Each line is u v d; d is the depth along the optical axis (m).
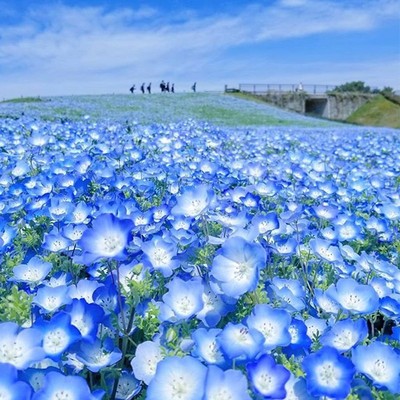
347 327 0.27
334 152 1.73
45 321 0.25
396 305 0.32
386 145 2.07
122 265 0.33
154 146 1.24
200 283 0.28
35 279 0.33
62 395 0.21
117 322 0.28
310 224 0.56
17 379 0.21
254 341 0.23
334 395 0.22
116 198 0.53
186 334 0.27
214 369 0.20
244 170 0.90
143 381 0.27
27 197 0.58
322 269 0.42
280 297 0.32
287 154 1.55
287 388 0.23
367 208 0.77
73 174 0.68
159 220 0.46
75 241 0.38
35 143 1.03
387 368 0.25
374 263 0.39
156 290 0.33
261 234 0.38
